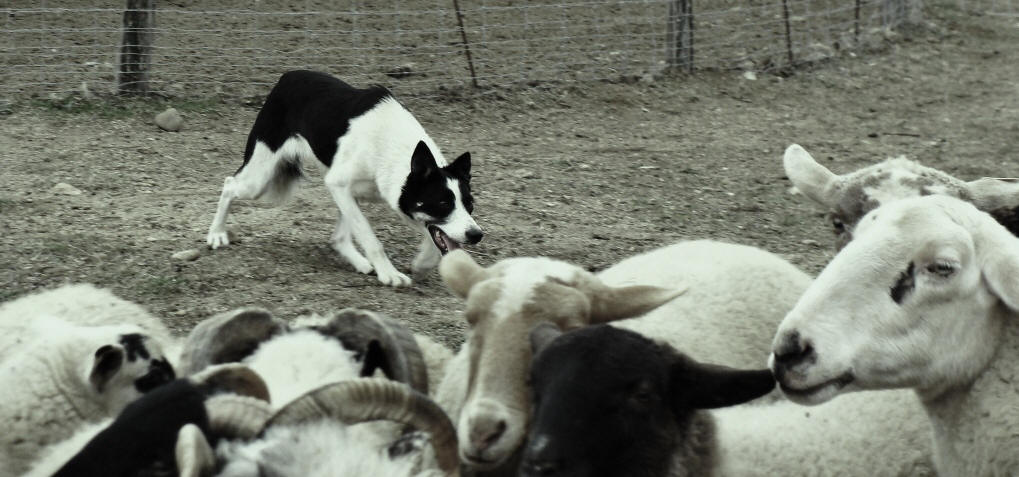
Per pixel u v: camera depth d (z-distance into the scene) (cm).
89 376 727
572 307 631
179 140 1875
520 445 602
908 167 851
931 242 605
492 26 2572
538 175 1759
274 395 633
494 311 629
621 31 2578
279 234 1455
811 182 866
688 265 880
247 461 494
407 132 1378
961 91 2333
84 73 2145
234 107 2064
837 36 2617
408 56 2377
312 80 1425
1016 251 610
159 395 530
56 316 863
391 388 545
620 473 553
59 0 2553
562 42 2503
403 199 1337
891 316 604
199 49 2312
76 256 1300
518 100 2188
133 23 2048
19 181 1602
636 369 556
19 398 722
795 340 601
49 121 1914
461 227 1316
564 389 550
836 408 721
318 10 2595
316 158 1405
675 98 2242
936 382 626
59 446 668
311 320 806
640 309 659
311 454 502
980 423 630
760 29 2645
